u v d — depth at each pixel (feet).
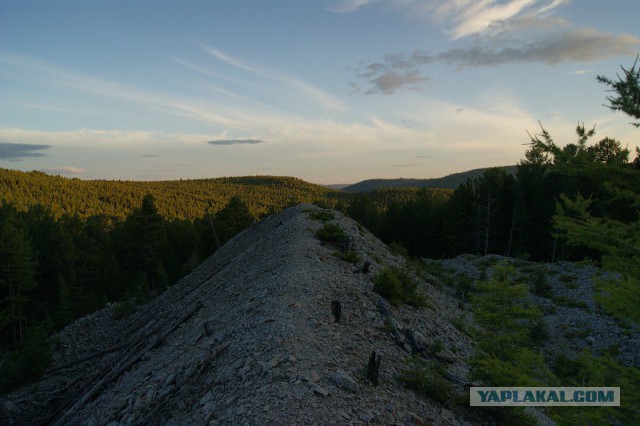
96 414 40.98
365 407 27.61
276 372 30.37
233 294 66.33
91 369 81.66
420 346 43.32
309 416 25.12
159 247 214.90
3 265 161.58
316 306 45.88
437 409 30.37
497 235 198.08
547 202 170.09
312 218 117.80
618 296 19.63
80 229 303.07
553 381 29.53
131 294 162.50
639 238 19.67
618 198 20.56
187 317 70.44
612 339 72.43
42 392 75.77
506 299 32.27
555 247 161.99
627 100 19.66
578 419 24.22
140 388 40.57
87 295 183.93
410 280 64.95
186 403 31.55
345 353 35.86
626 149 20.53
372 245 105.19
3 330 165.68
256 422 24.57
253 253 102.58
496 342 32.09
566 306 90.38
